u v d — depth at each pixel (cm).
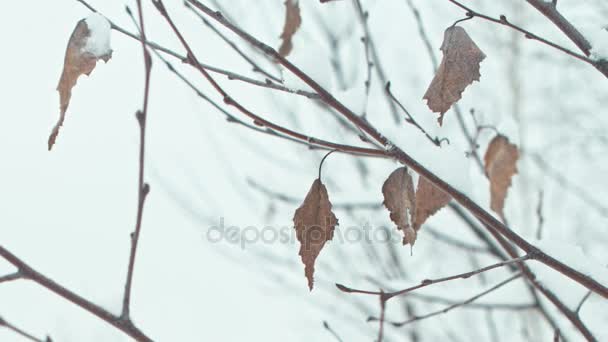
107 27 75
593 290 77
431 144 78
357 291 77
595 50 76
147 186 75
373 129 77
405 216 77
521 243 77
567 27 77
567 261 77
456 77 75
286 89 78
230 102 75
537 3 77
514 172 85
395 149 77
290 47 84
